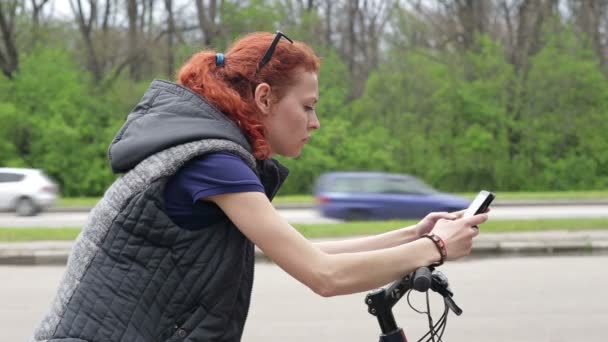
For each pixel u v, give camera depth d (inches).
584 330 269.3
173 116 73.7
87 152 1518.2
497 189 1662.2
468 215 81.2
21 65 1504.7
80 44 1724.9
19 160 1462.8
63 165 1496.1
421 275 74.1
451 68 1631.4
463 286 357.1
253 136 75.4
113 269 71.4
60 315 71.7
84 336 70.2
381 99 1625.2
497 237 511.8
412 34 1720.0
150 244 71.6
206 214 72.2
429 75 1616.6
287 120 77.4
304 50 78.6
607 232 550.3
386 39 1704.0
